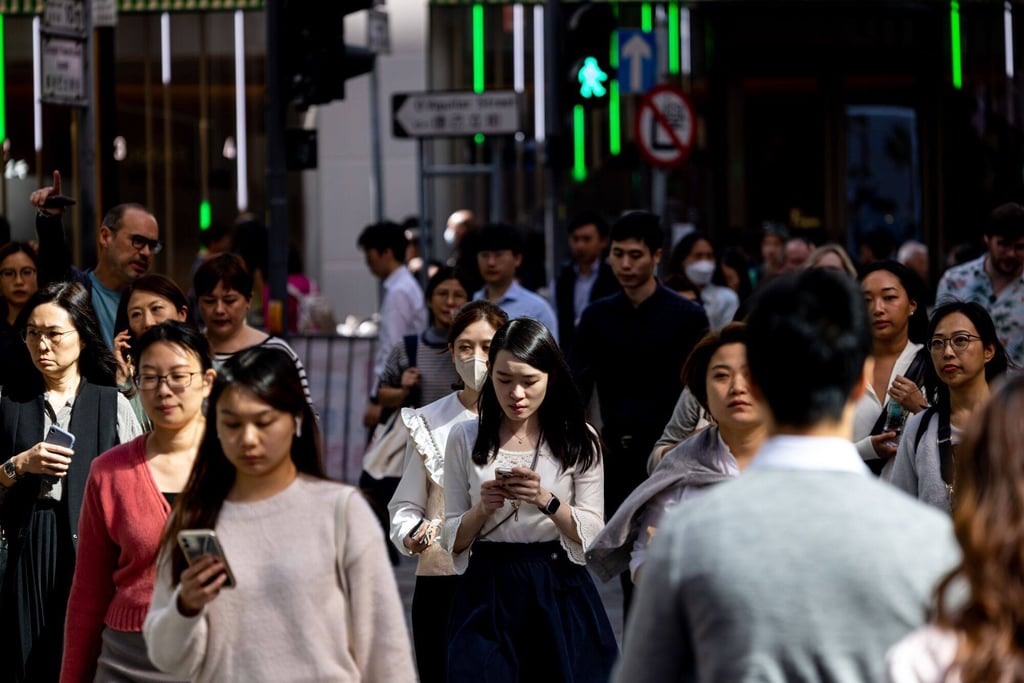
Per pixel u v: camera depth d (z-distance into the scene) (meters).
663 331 20.22
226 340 19.23
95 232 25.02
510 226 24.77
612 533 12.85
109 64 27.91
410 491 15.63
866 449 16.20
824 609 7.57
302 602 10.33
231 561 10.38
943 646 7.38
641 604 7.90
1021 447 7.45
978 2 44.66
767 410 8.13
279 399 10.30
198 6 44.09
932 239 44.91
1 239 24.11
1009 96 44.97
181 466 12.84
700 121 44.31
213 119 46.84
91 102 24.61
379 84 49.66
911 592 7.59
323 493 10.56
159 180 46.84
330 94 26.03
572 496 14.57
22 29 44.50
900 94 44.91
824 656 7.55
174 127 46.81
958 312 15.02
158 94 46.75
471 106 30.28
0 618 15.64
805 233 44.69
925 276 37.06
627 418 20.19
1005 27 44.91
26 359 16.30
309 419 10.79
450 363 21.62
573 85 28.97
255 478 10.57
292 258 39.91
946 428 14.98
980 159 44.97
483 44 45.16
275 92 26.08
